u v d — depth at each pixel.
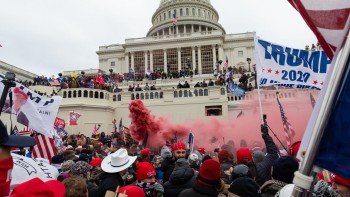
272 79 7.68
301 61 7.61
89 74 73.25
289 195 2.67
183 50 70.06
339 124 1.85
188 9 88.62
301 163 1.86
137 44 71.06
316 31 2.24
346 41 1.78
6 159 2.52
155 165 7.20
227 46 71.19
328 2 2.18
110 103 37.72
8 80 4.48
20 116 7.19
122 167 4.30
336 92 1.80
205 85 35.12
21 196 2.11
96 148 9.93
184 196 3.76
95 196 4.39
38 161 4.49
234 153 9.49
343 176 1.80
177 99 34.50
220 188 4.34
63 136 17.80
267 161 5.01
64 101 35.47
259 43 7.88
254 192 3.49
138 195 3.35
